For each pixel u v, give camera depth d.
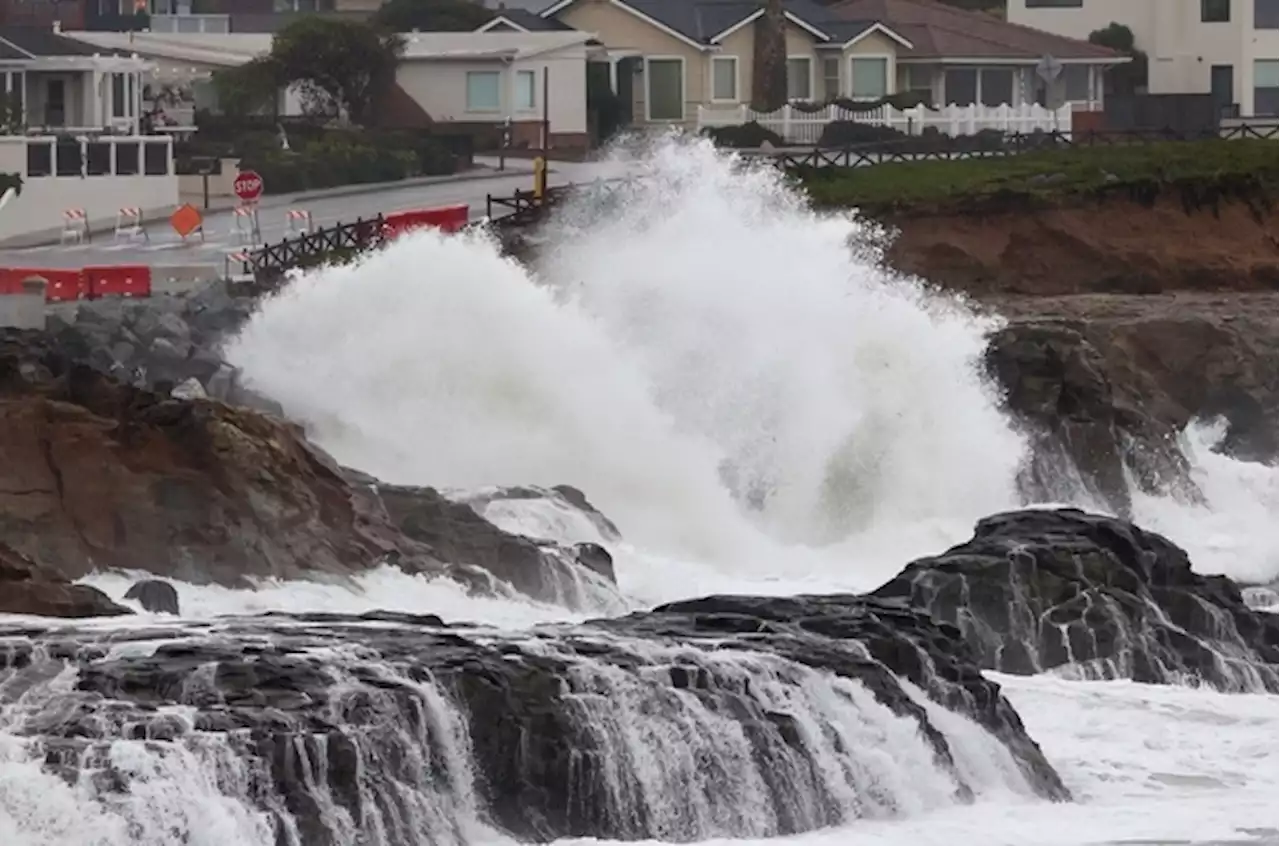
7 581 93.94
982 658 104.62
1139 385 167.00
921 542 139.25
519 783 78.94
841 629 91.50
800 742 83.38
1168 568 109.31
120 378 124.31
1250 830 82.94
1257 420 171.00
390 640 83.88
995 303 182.50
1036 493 145.38
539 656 82.56
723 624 91.81
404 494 114.50
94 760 72.38
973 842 80.75
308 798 74.25
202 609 101.12
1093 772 90.56
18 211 197.75
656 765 80.88
